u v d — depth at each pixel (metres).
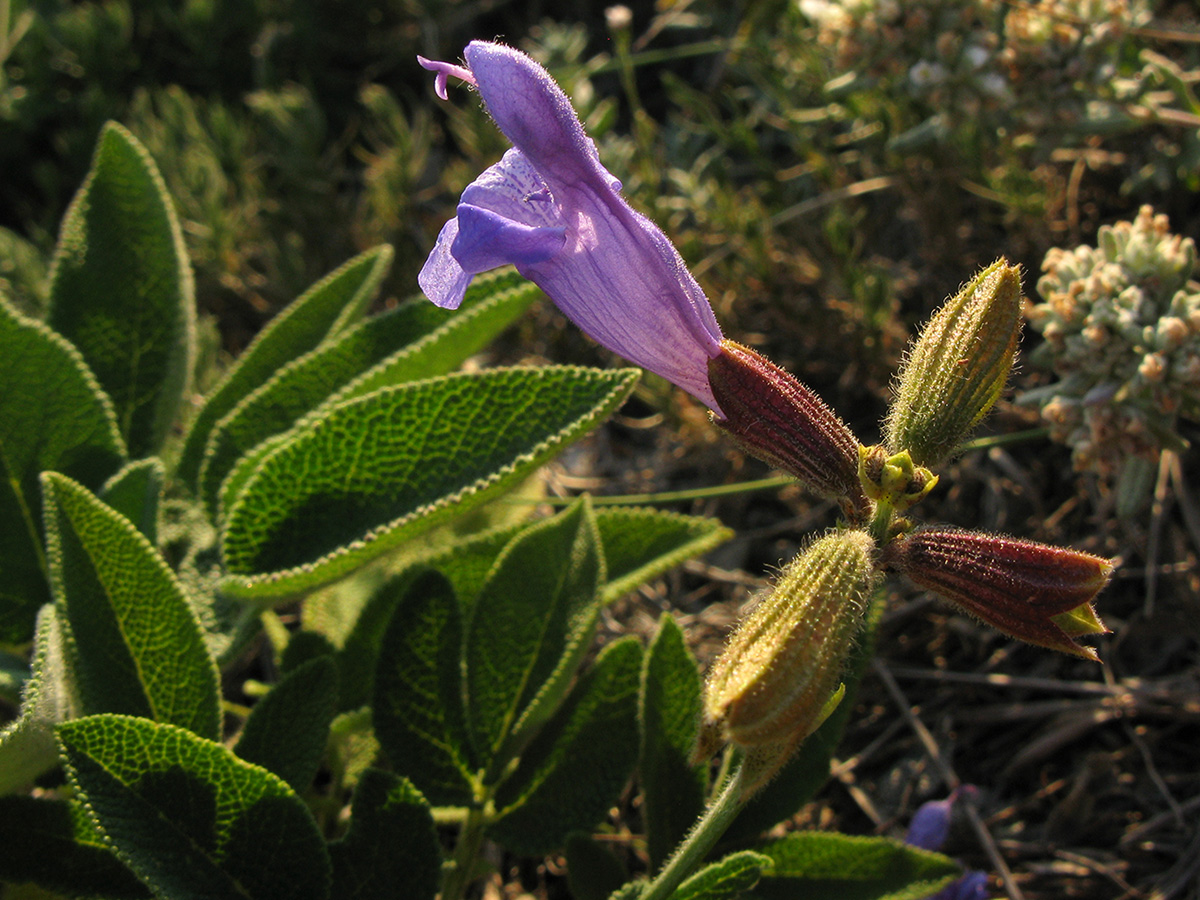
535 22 0.21
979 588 0.07
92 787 0.07
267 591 0.09
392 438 0.09
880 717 0.13
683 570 0.15
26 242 0.16
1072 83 0.14
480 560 0.11
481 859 0.11
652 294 0.08
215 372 0.15
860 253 0.17
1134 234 0.12
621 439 0.16
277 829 0.08
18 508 0.10
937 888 0.09
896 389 0.08
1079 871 0.12
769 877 0.09
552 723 0.10
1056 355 0.12
